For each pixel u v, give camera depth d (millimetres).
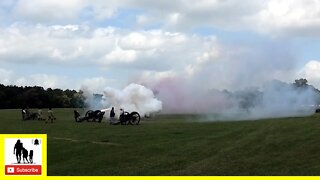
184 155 30891
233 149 32250
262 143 34000
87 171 27000
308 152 29984
